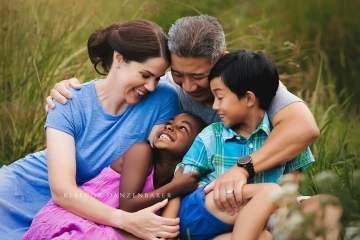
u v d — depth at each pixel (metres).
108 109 3.84
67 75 5.18
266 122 3.67
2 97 5.06
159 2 6.17
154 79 3.71
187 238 3.56
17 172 3.91
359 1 7.44
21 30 5.29
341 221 3.05
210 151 3.65
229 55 3.64
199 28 3.59
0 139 4.95
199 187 3.60
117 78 3.76
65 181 3.62
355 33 7.25
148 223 3.45
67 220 3.51
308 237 2.94
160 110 3.88
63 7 5.49
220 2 7.56
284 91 3.74
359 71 6.93
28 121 4.95
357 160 4.58
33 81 5.07
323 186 3.13
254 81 3.58
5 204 3.78
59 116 3.77
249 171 3.52
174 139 3.73
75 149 3.79
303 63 6.83
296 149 3.58
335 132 5.46
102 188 3.68
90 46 3.88
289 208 3.04
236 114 3.61
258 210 3.30
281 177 3.47
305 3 7.43
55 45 5.30
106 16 5.73
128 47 3.67
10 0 5.35
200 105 3.94
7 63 5.19
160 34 3.69
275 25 7.25
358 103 6.60
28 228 3.78
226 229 3.49
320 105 5.80
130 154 3.64
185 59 3.58
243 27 6.73
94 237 3.42
